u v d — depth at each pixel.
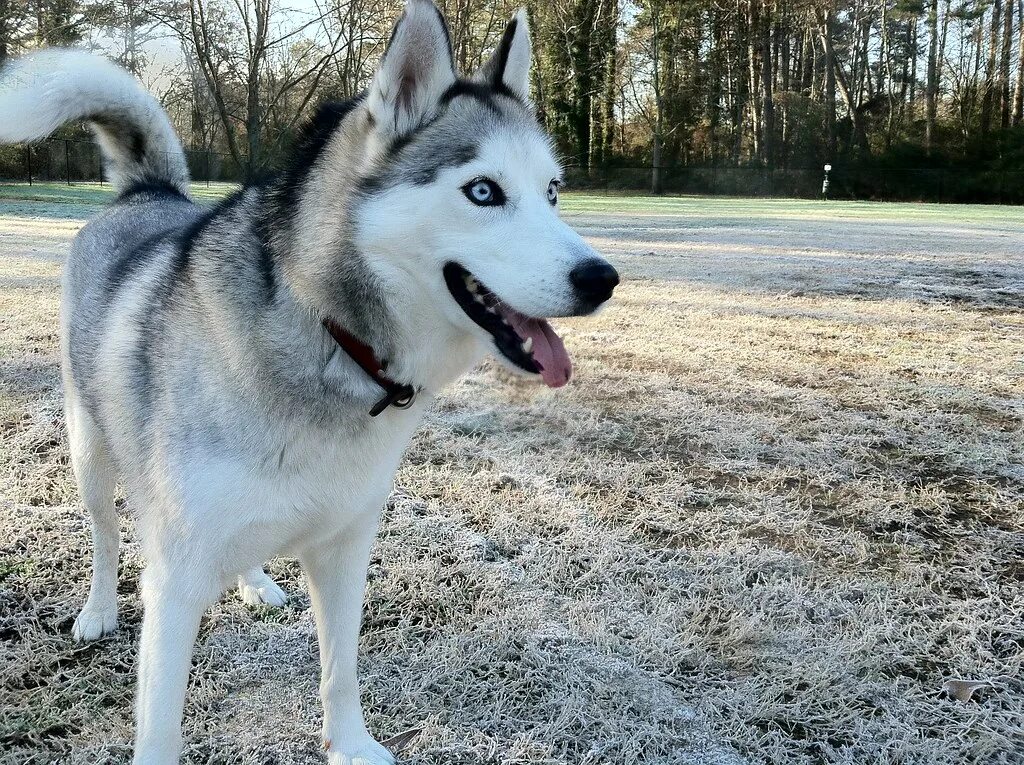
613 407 1.65
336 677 0.77
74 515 1.13
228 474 0.66
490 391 1.74
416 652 0.91
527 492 1.26
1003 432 1.55
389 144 0.70
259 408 0.66
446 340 0.72
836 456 1.43
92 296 0.89
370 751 0.77
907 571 1.07
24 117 1.01
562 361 0.74
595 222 6.14
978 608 1.00
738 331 2.34
